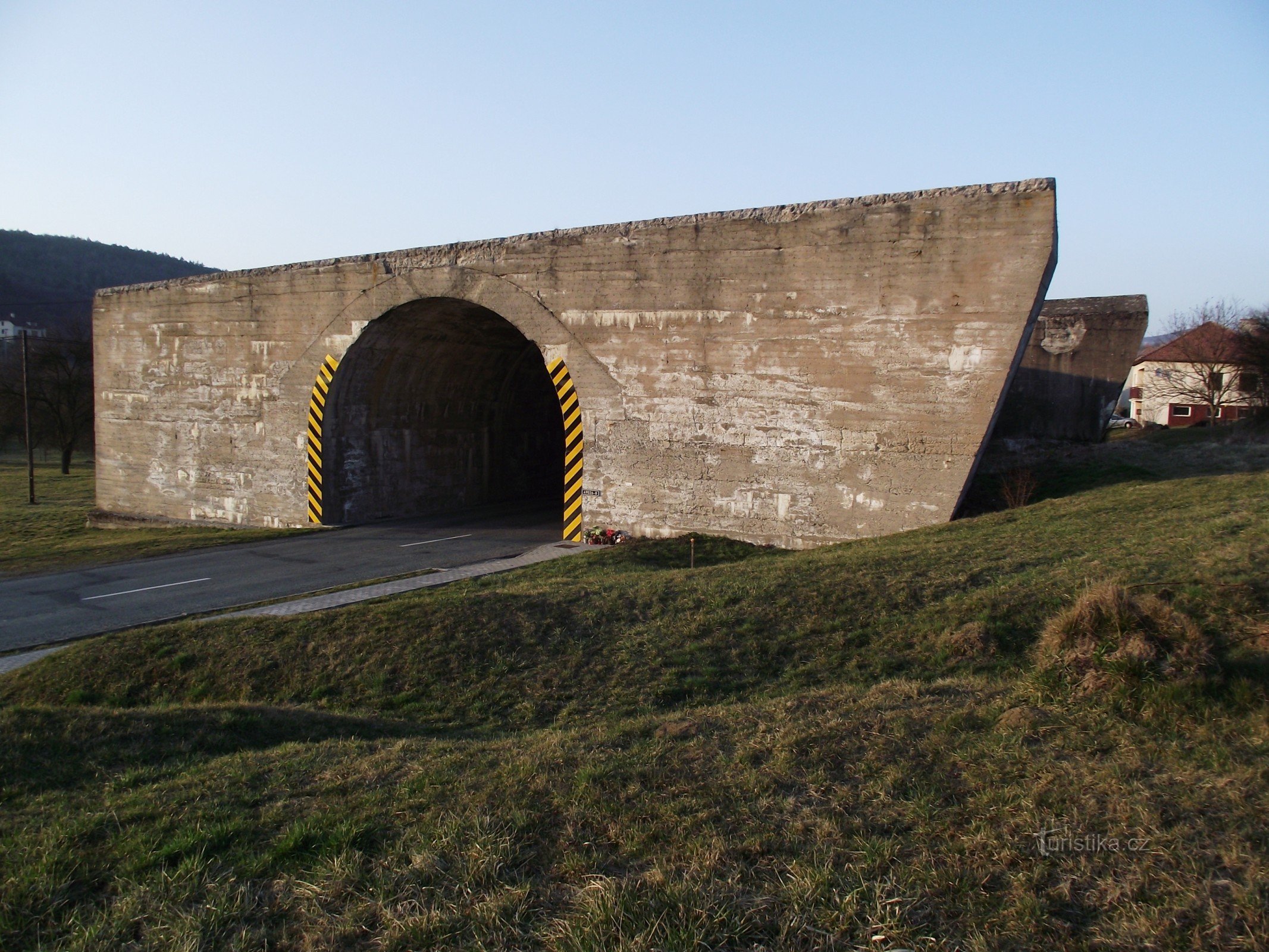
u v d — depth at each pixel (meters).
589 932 3.09
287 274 17.02
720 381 13.16
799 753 4.67
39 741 5.32
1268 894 3.13
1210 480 11.31
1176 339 38.81
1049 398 18.00
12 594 12.19
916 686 5.89
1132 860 3.45
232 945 3.20
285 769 4.99
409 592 10.96
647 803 4.14
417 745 5.50
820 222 12.27
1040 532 9.84
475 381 20.34
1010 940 3.01
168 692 7.82
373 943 3.21
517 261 14.61
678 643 7.72
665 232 13.38
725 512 13.27
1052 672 5.52
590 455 14.25
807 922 3.15
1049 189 10.75
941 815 3.89
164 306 18.72
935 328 11.61
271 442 17.55
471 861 3.67
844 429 12.33
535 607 8.73
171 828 4.14
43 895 3.51
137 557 15.04
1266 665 5.27
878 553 9.84
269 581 12.39
